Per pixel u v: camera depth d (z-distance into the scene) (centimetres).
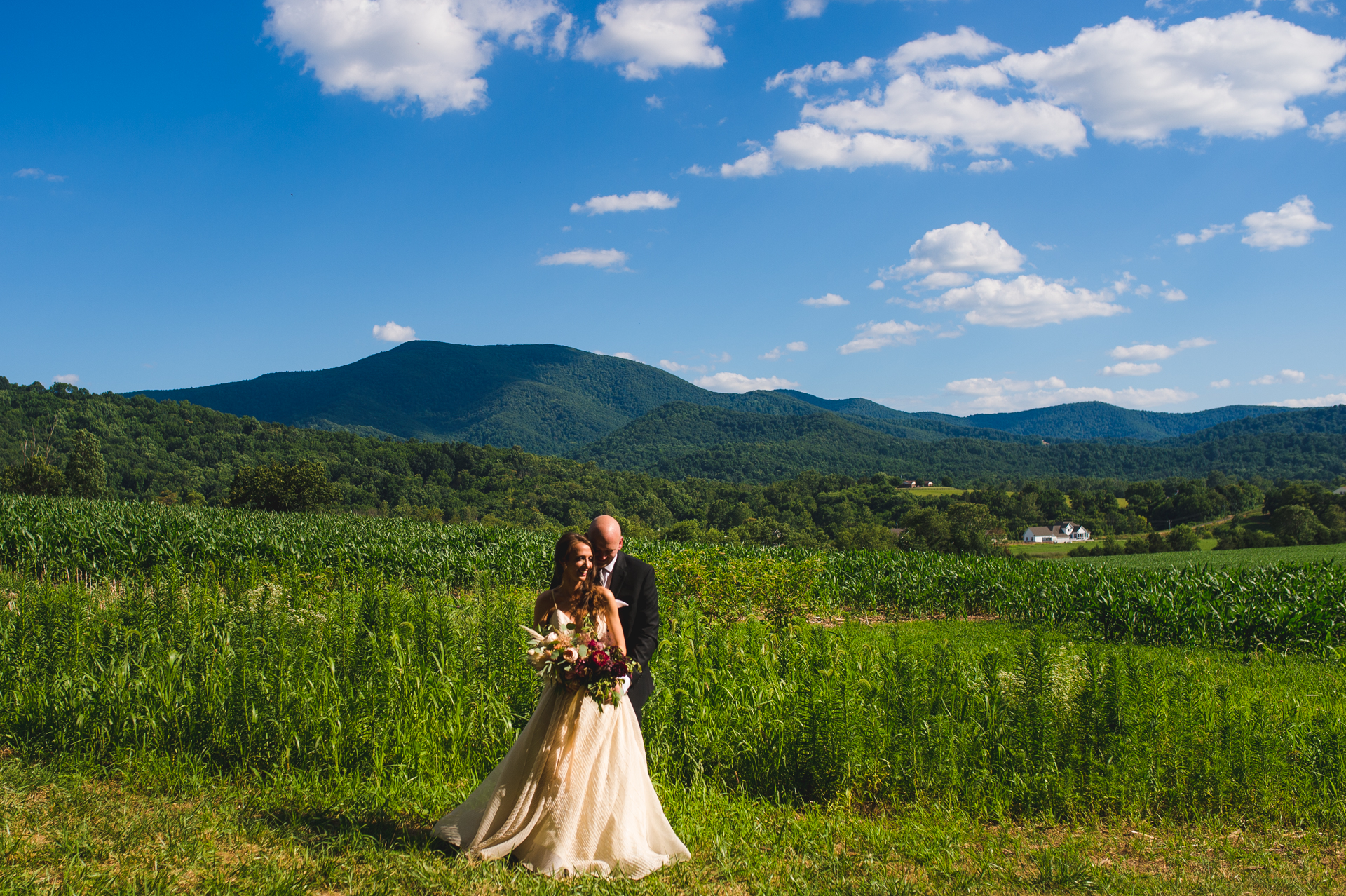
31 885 332
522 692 558
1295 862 448
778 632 1009
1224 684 677
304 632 638
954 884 399
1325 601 1212
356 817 436
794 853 432
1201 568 1630
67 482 6656
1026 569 1672
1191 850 459
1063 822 497
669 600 1149
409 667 586
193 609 675
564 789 383
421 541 1888
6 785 442
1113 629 1320
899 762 522
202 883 352
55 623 627
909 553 2000
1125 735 540
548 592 416
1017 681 609
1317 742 559
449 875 365
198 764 490
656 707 553
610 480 11944
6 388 11112
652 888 370
